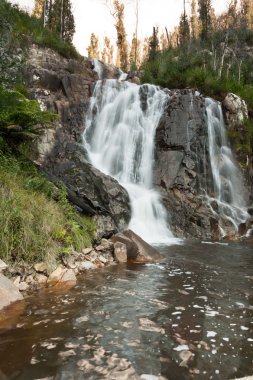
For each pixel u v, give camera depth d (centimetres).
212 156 1416
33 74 1396
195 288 505
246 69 2733
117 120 1515
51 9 3155
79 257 613
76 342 318
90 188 932
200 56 2798
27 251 518
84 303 425
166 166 1283
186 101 1392
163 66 2303
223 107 1587
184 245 912
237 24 3662
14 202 555
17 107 813
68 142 1148
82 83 1571
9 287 431
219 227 1120
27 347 305
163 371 273
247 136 1548
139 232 989
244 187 1440
